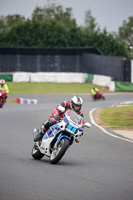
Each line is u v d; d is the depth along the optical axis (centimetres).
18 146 3766
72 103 3031
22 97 13100
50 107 8994
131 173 2777
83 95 14212
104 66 18000
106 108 8262
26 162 2989
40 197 2042
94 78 18162
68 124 2973
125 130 5394
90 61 18962
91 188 2280
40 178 2462
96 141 4341
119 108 8006
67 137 2952
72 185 2328
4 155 3241
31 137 4406
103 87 17112
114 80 17462
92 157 3372
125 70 17550
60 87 16675
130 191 2256
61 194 2120
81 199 2047
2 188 2170
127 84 16075
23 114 6925
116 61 17450
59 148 2981
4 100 8562
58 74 18175
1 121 5762
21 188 2194
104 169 2869
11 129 4981
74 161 3147
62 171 2711
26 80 17988
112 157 3409
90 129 5306
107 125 5822
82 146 3934
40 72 19225
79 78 18175
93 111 7819
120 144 4212
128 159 3350
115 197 2114
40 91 15488
